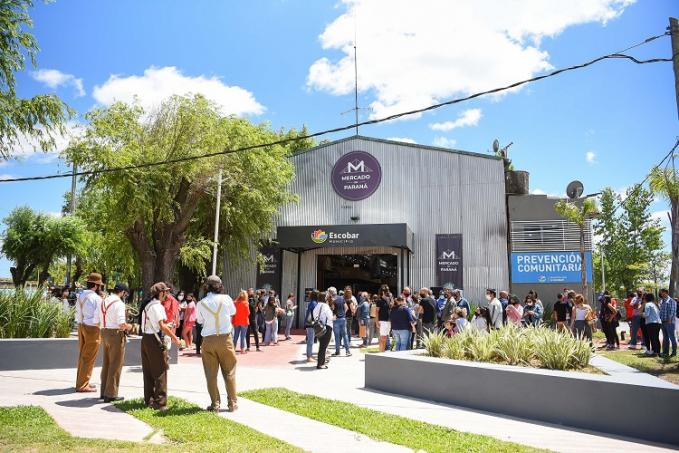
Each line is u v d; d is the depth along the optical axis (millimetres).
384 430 6195
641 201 43719
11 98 13141
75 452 4895
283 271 25781
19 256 27953
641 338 16422
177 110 20203
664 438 6051
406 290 12789
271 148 24984
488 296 14812
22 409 6668
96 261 31094
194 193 20656
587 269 23031
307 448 5406
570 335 9188
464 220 24141
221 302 7008
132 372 10477
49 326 11469
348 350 13969
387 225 22562
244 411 7070
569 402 6875
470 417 7238
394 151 25516
